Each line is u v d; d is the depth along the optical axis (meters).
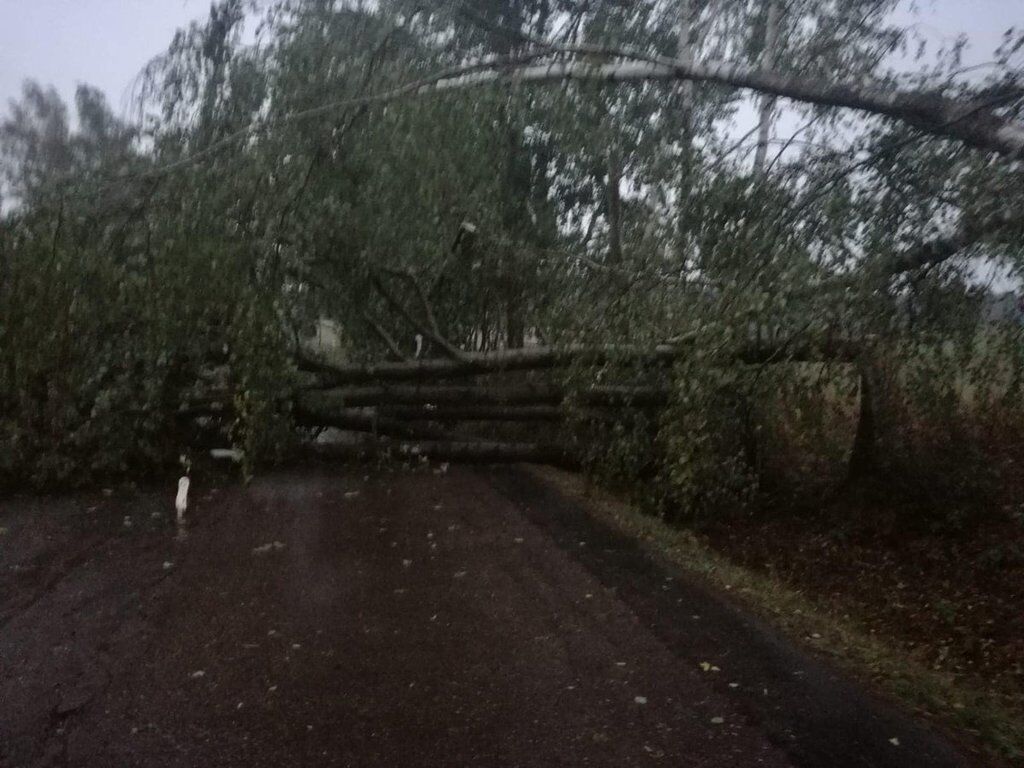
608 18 10.24
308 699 5.87
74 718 5.59
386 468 15.12
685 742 5.27
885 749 5.18
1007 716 5.90
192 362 13.00
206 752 5.15
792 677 6.25
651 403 12.63
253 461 13.22
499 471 15.08
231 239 11.56
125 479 13.41
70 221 11.55
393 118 10.78
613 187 12.02
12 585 8.36
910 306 8.86
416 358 14.53
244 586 8.36
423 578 8.68
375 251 12.84
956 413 10.45
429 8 10.32
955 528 10.95
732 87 9.25
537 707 5.75
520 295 13.95
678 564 9.38
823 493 12.38
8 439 12.20
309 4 11.26
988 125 7.38
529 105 10.74
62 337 11.61
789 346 9.31
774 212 8.71
